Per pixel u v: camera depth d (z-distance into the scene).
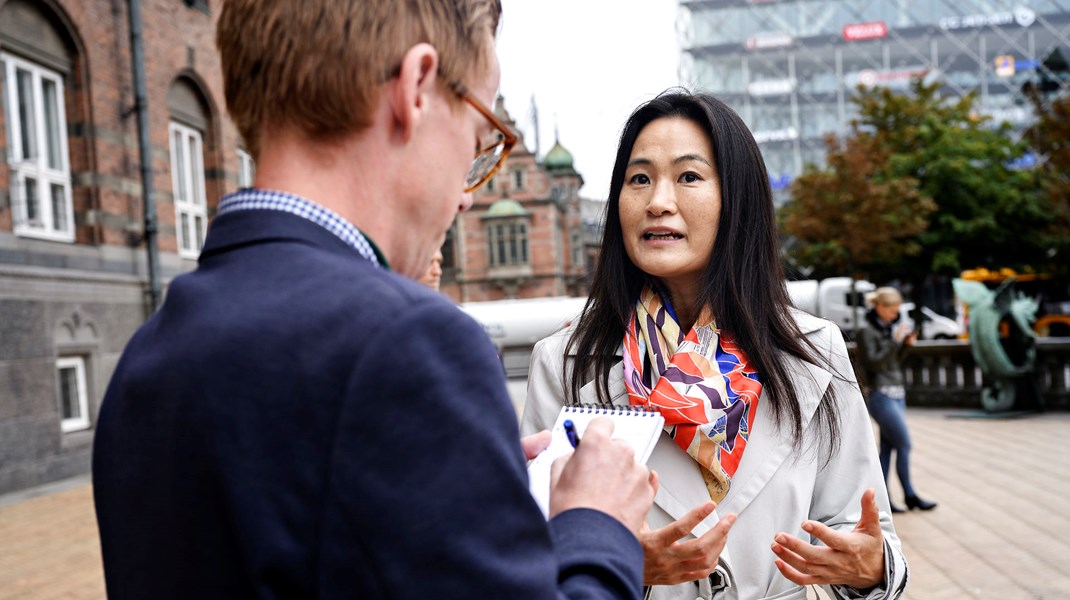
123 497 0.90
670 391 1.81
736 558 1.80
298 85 0.93
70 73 11.61
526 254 69.50
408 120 0.96
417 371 0.80
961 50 61.78
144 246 12.73
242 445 0.81
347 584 0.77
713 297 1.93
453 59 1.00
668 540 1.47
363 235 0.97
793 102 62.69
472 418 0.81
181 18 14.15
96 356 11.41
